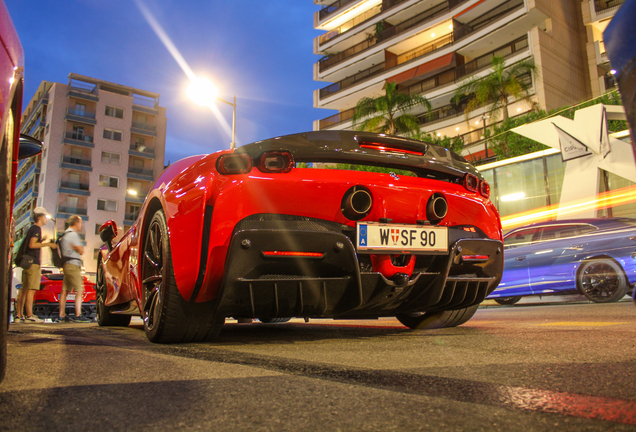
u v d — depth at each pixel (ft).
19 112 3.90
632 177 42.24
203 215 6.50
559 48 108.68
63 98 139.64
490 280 8.49
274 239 6.40
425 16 134.51
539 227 22.63
